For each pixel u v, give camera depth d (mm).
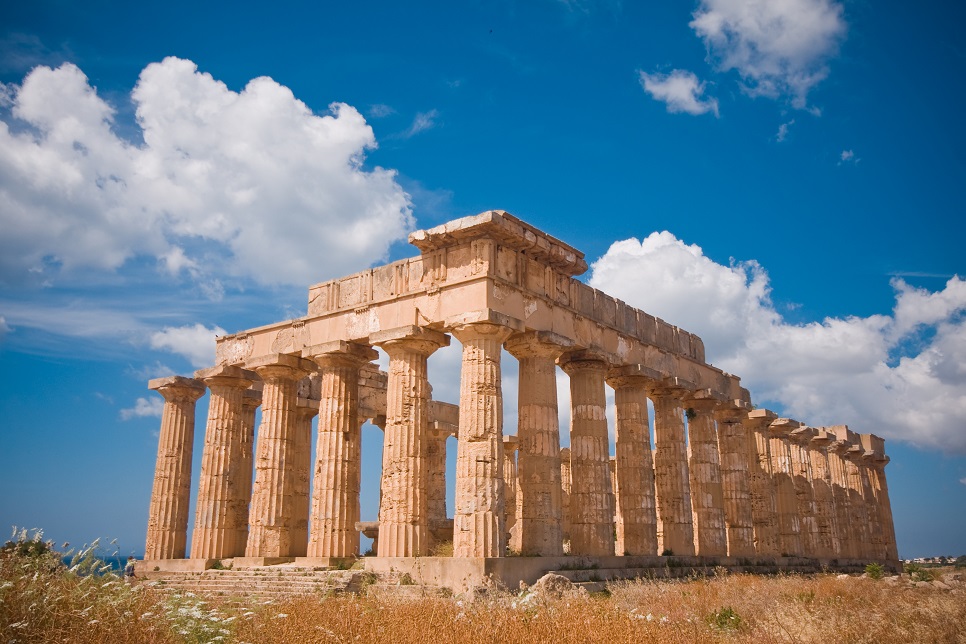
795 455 50031
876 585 27734
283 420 33312
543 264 30688
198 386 38375
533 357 29828
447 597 22469
